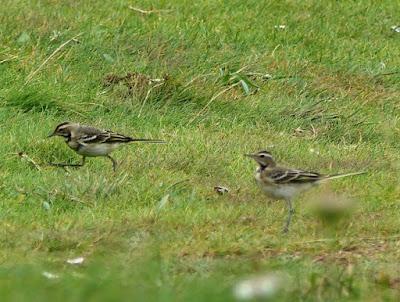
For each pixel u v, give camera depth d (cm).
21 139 1642
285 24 2264
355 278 1195
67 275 1178
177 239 1312
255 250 1282
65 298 1069
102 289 1111
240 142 1727
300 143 1766
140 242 1297
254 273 1187
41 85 1828
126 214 1398
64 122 1593
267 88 1980
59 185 1482
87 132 1548
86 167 1580
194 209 1430
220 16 2253
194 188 1519
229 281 1165
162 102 1872
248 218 1399
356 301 1123
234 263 1238
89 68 1947
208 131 1788
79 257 1256
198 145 1684
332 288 1128
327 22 2306
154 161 1603
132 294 1090
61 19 2100
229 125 1830
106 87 1894
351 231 1354
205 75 1953
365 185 1561
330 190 1518
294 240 1319
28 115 1762
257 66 2058
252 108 1880
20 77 1862
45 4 2188
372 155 1725
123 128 1750
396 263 1252
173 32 2133
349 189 1534
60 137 1642
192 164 1605
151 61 2006
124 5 2247
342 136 1838
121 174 1541
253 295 1083
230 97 1897
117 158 1609
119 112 1823
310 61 2125
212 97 1891
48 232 1318
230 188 1529
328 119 1875
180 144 1689
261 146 1714
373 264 1247
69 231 1326
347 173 1491
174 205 1445
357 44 2230
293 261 1246
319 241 1311
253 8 2309
